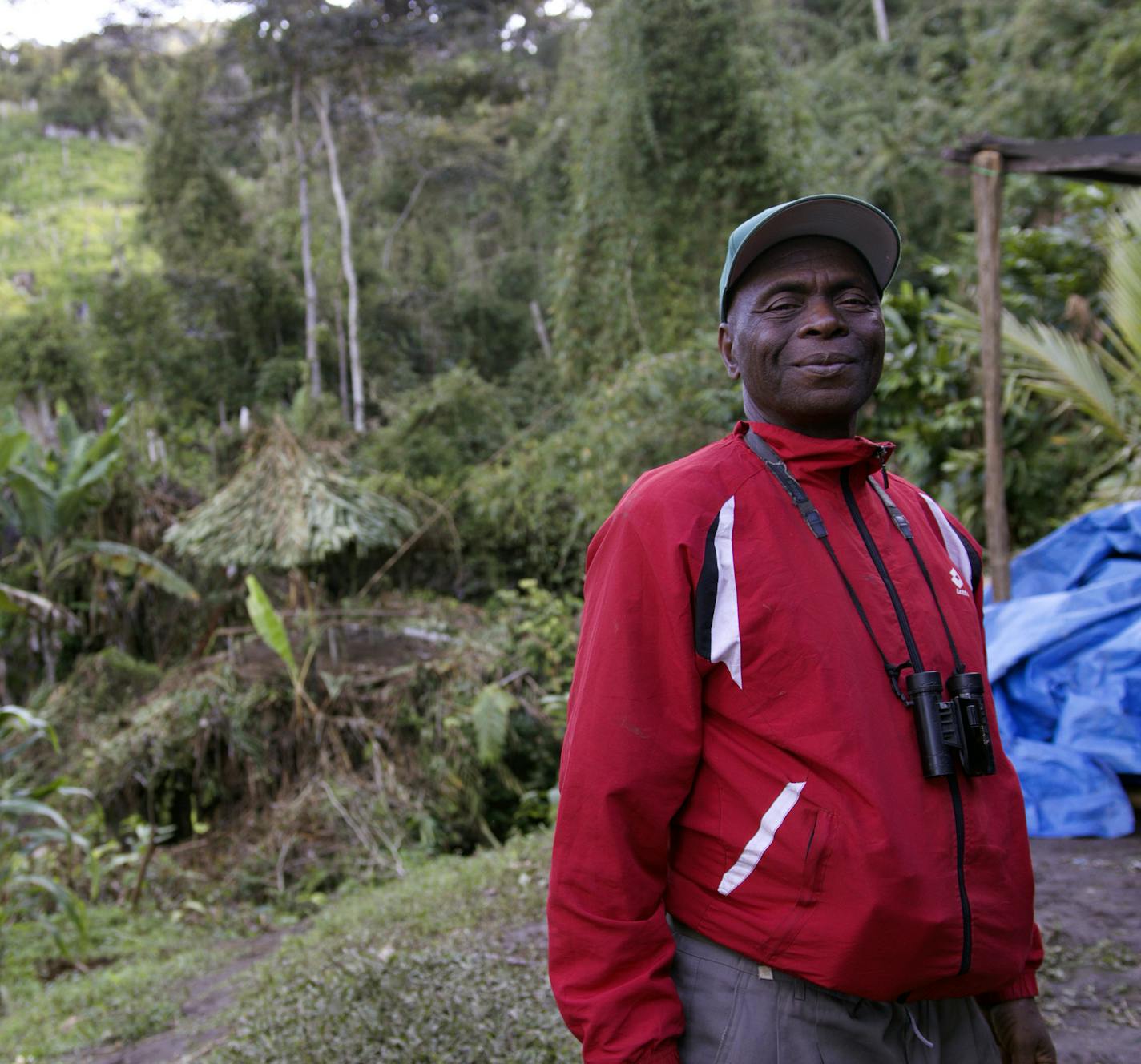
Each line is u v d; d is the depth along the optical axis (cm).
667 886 138
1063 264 805
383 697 773
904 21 2016
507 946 383
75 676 992
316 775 749
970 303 826
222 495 827
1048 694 427
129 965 569
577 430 920
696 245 1077
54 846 743
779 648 129
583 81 1231
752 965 131
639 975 127
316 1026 314
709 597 131
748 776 130
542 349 2616
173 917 660
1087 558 473
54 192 5681
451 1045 288
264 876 691
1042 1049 149
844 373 142
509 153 3011
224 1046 330
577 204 1174
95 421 2152
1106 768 404
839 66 1838
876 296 151
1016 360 704
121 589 1123
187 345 2528
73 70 6306
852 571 136
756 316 146
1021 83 1379
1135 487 623
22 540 1108
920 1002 134
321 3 2417
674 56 1047
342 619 857
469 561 1027
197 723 785
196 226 2809
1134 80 1270
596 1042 125
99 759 785
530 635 831
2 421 1029
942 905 125
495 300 2777
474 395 1530
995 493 562
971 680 133
